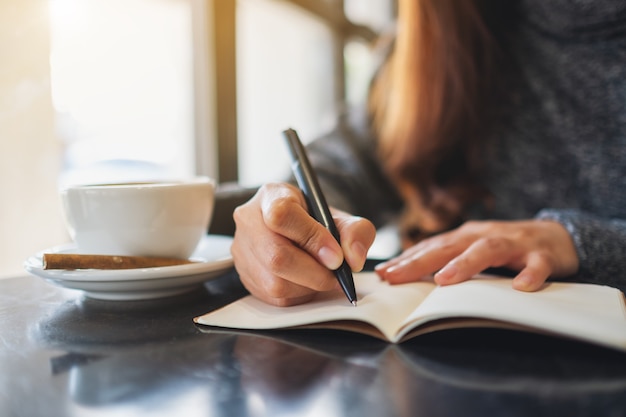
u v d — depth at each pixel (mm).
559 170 837
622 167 772
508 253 422
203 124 1128
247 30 1444
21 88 678
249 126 1478
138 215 423
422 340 311
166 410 223
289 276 357
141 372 269
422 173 894
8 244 677
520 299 318
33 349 309
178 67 1126
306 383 250
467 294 331
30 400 235
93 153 989
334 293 404
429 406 221
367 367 270
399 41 930
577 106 817
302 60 1768
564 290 363
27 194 696
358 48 1977
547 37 851
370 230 376
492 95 881
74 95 920
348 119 1030
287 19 1615
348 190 869
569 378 250
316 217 392
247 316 360
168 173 1150
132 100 1104
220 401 231
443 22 846
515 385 242
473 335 319
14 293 461
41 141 708
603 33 783
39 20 695
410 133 885
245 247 400
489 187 891
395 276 426
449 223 893
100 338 329
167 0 1113
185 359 288
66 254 399
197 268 409
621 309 311
